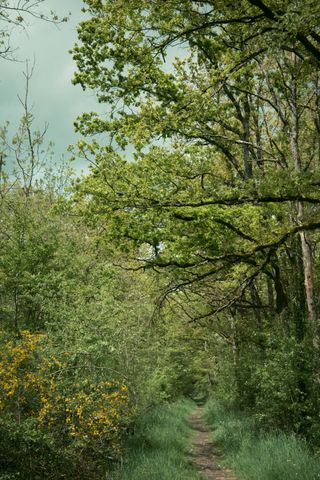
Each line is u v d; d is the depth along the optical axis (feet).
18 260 50.65
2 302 51.78
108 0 34.53
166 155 40.88
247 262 43.32
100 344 38.06
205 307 69.15
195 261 43.93
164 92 47.09
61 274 48.47
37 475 27.68
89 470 30.48
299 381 42.06
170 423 59.88
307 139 49.93
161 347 61.93
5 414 27.86
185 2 29.12
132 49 36.22
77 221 53.11
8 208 56.29
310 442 37.88
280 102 49.08
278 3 26.16
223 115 49.70
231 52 37.96
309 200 28.99
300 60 37.55
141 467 32.99
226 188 31.22
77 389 33.55
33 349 31.99
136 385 46.50
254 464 34.65
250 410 61.46
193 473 35.55
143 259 47.57
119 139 46.34
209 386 134.41
